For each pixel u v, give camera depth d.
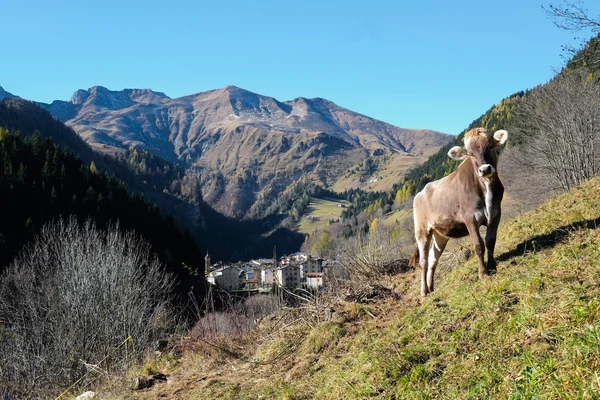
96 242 18.56
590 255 5.52
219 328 10.30
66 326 14.31
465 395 3.96
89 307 14.76
